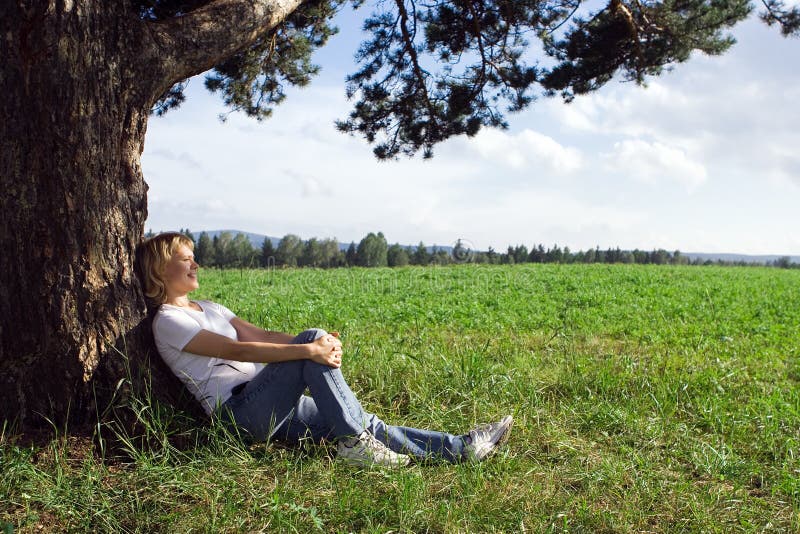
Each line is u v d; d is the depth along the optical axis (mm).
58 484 3152
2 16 3193
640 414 4945
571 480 3729
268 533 2996
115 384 3578
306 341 3711
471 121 10039
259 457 3691
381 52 9961
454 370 5516
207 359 3768
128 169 3664
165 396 3746
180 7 6422
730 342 8570
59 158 3342
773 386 6051
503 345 7578
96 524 2988
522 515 3227
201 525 3010
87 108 3383
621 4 8883
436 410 4754
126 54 3539
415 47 9766
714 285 18453
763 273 25641
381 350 6379
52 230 3385
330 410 3652
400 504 3188
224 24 4004
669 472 3926
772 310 12664
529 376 5727
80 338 3484
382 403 5004
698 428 4816
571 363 6344
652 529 3238
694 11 9148
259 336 4238
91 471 3285
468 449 3779
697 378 5980
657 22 9352
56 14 3236
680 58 9492
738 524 3303
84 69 3352
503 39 9641
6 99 3256
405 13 9297
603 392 5402
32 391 3471
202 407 3854
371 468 3590
